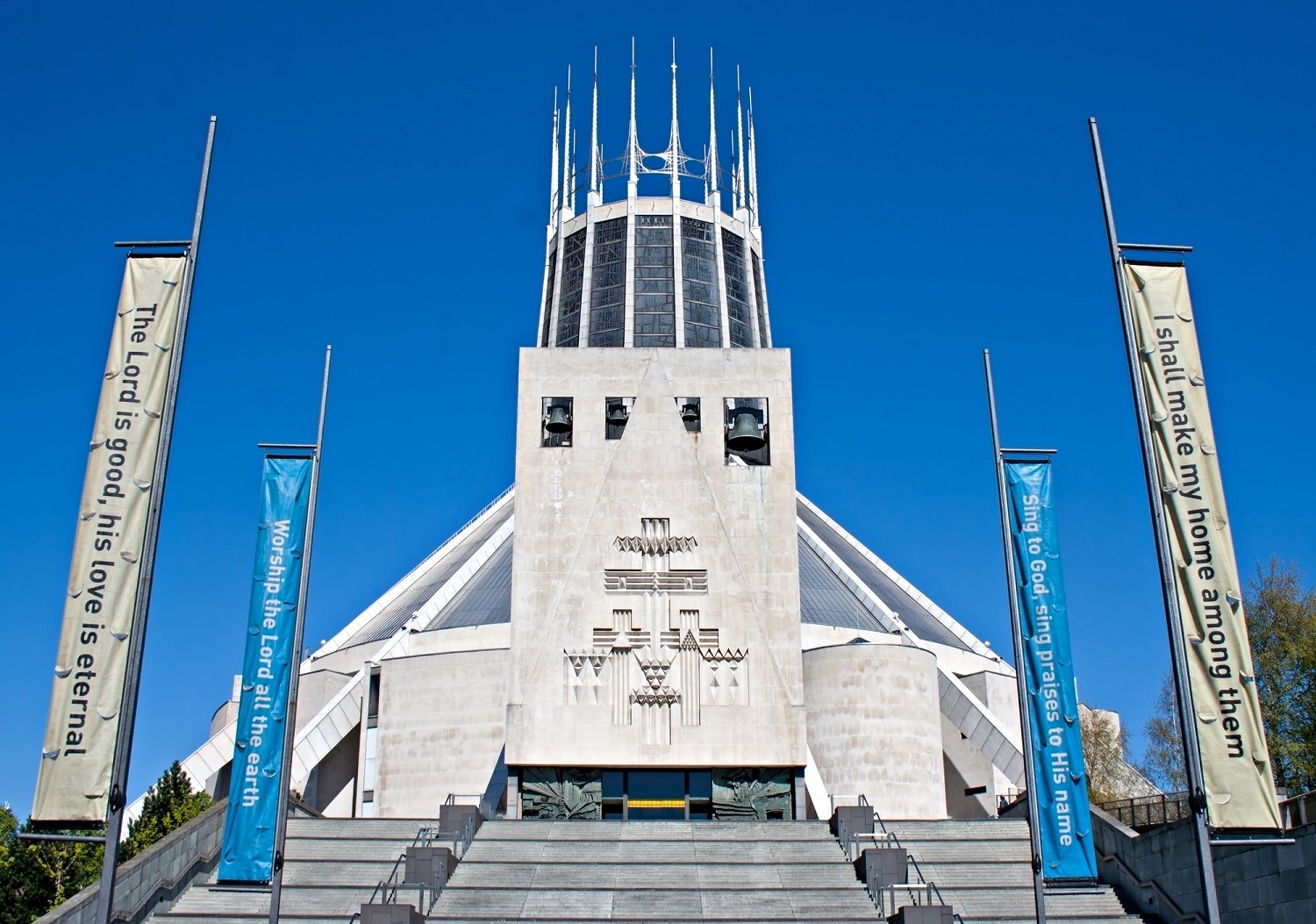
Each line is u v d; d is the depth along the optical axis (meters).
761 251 101.31
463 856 44.34
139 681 26.06
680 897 40.50
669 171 99.31
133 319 29.16
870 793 62.59
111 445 28.58
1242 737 26.92
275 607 36.59
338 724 67.94
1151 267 29.47
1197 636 27.55
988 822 47.72
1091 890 41.28
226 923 38.78
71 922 34.12
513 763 50.09
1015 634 34.47
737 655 51.38
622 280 95.06
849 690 64.19
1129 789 72.00
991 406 35.81
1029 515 35.28
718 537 52.75
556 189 103.88
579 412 54.88
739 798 50.22
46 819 26.78
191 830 42.66
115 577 27.98
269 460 37.28
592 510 53.19
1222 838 26.28
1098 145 29.17
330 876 43.16
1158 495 27.14
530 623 52.16
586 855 44.53
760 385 55.34
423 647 72.00
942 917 35.91
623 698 50.91
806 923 38.03
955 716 68.50
